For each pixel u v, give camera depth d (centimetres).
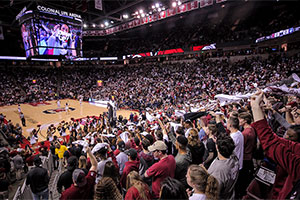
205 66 3145
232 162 259
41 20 2025
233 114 398
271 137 175
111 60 4581
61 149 990
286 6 3136
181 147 361
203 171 216
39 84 4091
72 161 400
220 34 3406
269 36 2427
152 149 324
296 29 1917
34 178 473
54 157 1001
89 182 334
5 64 4131
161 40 4309
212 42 3189
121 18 3919
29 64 4403
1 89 3631
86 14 4028
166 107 1870
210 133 417
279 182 201
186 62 3678
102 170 407
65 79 4409
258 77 2141
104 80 4259
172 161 332
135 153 403
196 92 2372
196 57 3534
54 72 4519
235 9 3531
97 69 4788
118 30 3797
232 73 2628
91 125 1482
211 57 3328
